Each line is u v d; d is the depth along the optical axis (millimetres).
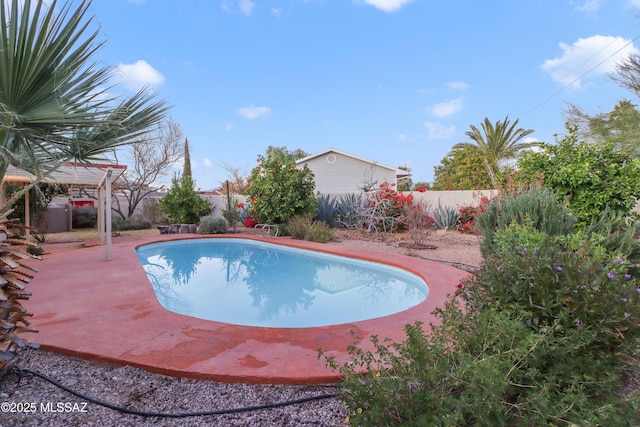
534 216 5242
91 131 3332
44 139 3061
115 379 2566
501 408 1570
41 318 3773
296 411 2193
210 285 6809
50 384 2473
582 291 2250
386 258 7637
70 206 14141
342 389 2270
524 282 2422
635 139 10703
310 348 3049
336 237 11367
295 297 5984
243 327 3568
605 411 1648
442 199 13141
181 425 2041
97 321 3689
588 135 11625
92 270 6398
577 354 2105
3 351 2168
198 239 11633
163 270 8125
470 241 10148
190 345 3080
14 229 2266
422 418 1611
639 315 2131
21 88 2689
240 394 2387
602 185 6246
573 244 3562
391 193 12273
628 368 2326
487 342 1980
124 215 16766
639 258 4016
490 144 21625
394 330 3510
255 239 11289
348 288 6602
